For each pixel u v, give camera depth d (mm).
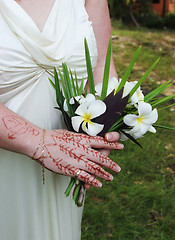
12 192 719
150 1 8945
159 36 5562
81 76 735
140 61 3828
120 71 3379
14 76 626
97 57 769
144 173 1667
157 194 1493
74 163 594
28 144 578
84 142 610
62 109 647
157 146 1908
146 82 3143
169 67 3727
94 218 1333
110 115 631
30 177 715
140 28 7727
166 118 2318
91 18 782
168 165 1761
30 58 634
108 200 1447
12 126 572
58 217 781
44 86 674
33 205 736
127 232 1287
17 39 622
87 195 1470
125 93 657
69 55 684
